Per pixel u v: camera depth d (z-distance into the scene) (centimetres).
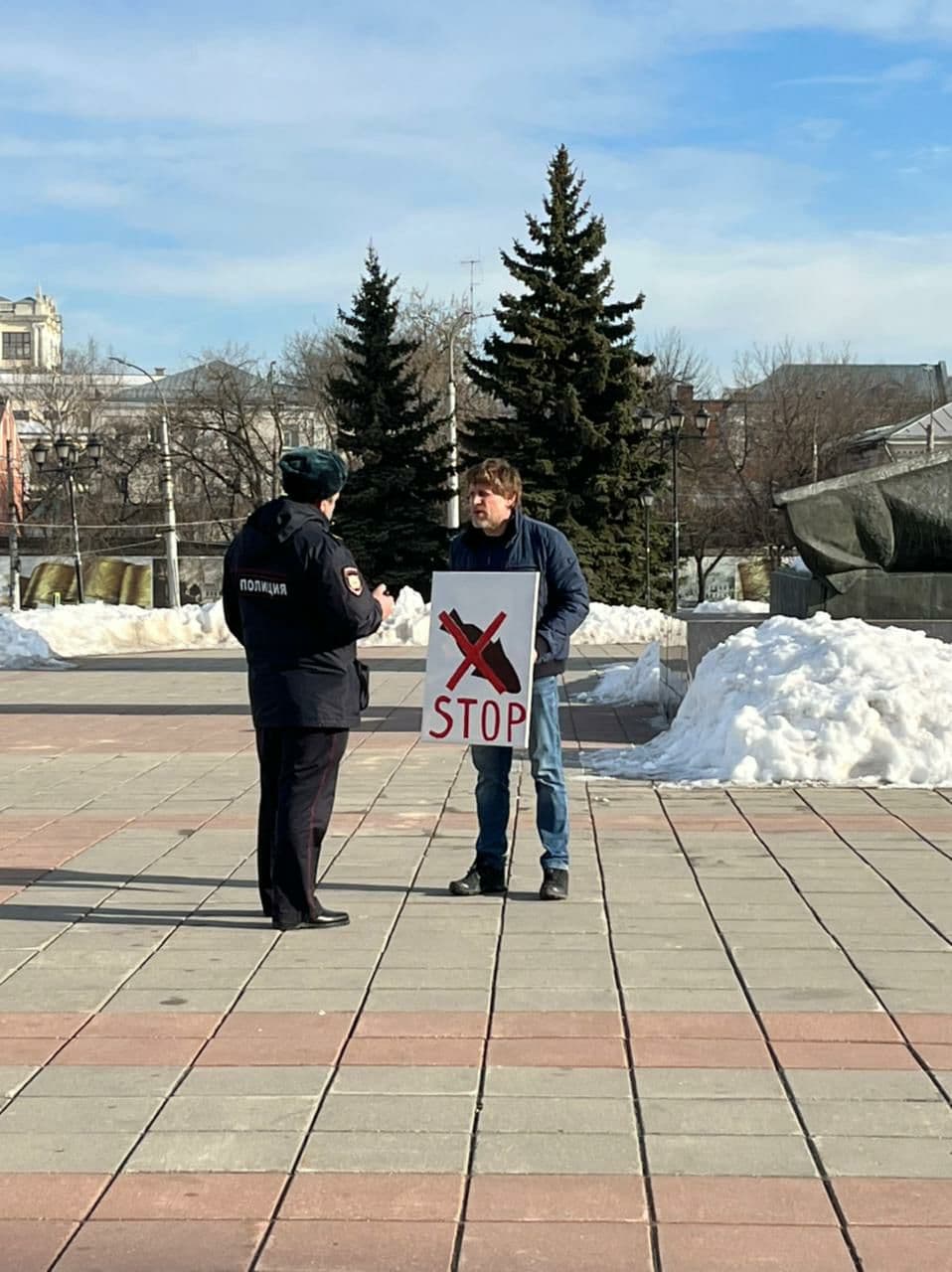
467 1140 368
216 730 1255
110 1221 328
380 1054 430
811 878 650
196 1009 475
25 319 13288
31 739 1205
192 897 630
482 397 5928
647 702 1428
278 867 568
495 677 599
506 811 631
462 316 4962
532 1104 390
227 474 6519
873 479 1177
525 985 496
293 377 6262
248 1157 360
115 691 1667
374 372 4406
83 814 842
